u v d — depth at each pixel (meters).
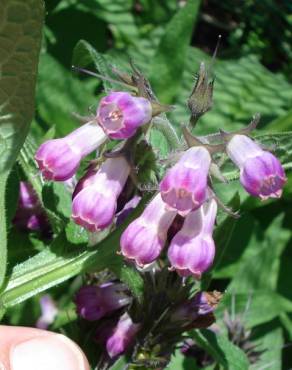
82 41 0.13
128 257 0.09
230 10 0.27
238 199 0.11
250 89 0.23
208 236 0.09
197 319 0.11
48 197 0.11
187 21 0.19
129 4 0.24
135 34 0.23
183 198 0.08
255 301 0.16
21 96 0.09
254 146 0.09
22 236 0.13
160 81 0.20
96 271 0.10
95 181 0.09
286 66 0.27
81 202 0.09
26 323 0.14
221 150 0.09
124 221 0.10
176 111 0.20
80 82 0.19
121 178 0.09
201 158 0.09
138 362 0.11
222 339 0.12
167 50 0.19
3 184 0.09
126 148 0.09
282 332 0.17
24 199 0.13
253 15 0.27
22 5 0.08
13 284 0.10
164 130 0.09
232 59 0.25
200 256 0.09
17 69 0.09
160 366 0.11
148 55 0.23
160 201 0.09
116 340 0.11
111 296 0.11
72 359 0.09
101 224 0.09
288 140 0.10
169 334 0.11
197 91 0.09
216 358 0.12
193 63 0.23
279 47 0.27
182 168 0.08
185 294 0.10
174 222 0.09
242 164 0.09
